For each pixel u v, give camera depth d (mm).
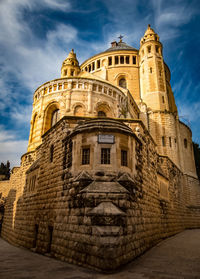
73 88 28422
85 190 12344
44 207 17141
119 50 54719
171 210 26328
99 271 9750
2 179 69000
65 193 14258
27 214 21031
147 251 14500
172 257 13000
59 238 13578
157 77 46250
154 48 49344
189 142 47625
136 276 8984
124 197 12219
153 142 22297
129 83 51125
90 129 14109
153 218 17844
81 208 12266
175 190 30766
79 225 12031
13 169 36875
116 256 10094
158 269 10234
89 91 28219
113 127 14172
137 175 15062
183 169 40406
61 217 14016
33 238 18109
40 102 29344
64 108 27422
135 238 12773
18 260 12992
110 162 13320
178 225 28609
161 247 16344
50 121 28578
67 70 46938
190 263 11539
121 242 10742
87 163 13703
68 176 14383
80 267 10781
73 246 11992
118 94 31406
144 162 17406
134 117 38312
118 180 12969
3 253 16203
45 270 10148
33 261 12594
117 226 10891
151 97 44906
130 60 53812
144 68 48719
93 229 10961
